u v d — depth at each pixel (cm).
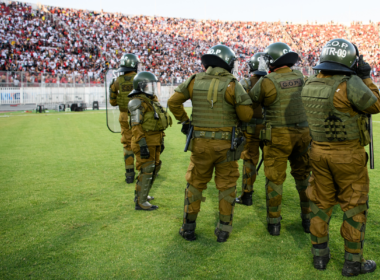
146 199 375
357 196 232
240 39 3872
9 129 1122
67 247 279
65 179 505
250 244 284
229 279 230
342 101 226
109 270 243
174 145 820
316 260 244
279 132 293
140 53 3159
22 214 358
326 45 246
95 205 388
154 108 364
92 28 3241
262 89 295
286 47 302
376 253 265
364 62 234
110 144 835
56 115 1739
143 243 287
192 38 3712
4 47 2559
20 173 541
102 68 2752
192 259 258
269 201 301
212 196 419
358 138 232
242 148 292
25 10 2992
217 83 279
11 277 234
